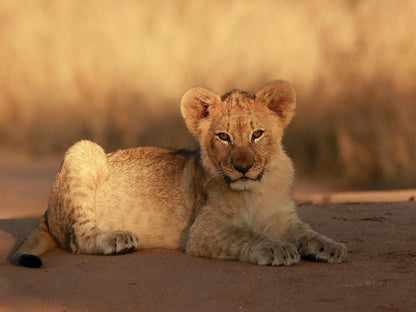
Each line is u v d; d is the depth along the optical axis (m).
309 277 6.36
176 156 8.65
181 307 5.46
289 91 7.86
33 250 7.99
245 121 7.56
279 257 6.94
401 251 7.45
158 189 8.41
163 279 6.39
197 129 8.02
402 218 9.48
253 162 7.46
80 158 8.44
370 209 10.48
